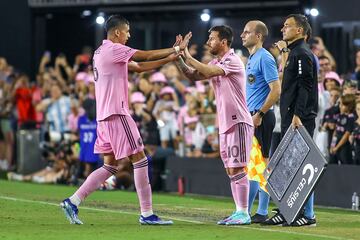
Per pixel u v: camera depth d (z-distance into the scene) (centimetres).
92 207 2411
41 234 1781
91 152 3325
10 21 4456
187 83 3597
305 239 1731
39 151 3744
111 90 1939
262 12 3791
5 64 4250
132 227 1909
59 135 3716
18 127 3947
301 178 1906
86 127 3334
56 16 4456
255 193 2042
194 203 2659
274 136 2048
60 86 3878
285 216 1942
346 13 3503
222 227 1920
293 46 1948
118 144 1948
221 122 1977
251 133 1978
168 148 3275
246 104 1978
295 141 1922
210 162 3081
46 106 3906
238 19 3856
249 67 2044
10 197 2683
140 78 3400
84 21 4416
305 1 3650
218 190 3048
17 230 1847
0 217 2112
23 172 3722
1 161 4125
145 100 3344
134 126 1953
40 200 2586
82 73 3669
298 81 1928
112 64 1934
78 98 3603
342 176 2641
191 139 3225
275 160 1959
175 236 1758
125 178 3180
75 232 1816
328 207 2644
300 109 1920
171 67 3550
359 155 2661
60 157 3538
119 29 1962
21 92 3950
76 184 3394
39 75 4122
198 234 1791
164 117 3309
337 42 3522
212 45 1981
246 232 1828
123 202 2597
